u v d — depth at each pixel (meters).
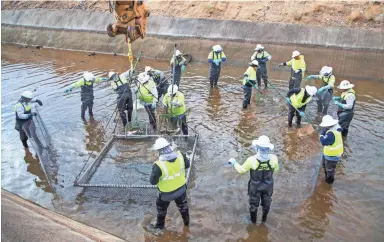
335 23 15.66
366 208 7.07
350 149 9.15
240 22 17.22
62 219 6.50
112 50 19.86
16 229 5.30
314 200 7.36
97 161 8.70
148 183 7.87
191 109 11.94
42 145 9.30
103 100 12.91
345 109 9.34
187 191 7.77
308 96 9.64
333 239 6.33
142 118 11.25
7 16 23.97
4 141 10.28
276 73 15.34
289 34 16.02
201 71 16.11
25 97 9.03
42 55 20.09
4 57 19.83
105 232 6.57
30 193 7.91
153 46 18.59
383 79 13.80
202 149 9.39
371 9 15.26
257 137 9.95
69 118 11.54
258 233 6.52
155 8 19.58
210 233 6.57
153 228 6.71
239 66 16.41
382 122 10.56
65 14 22.20
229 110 11.76
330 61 14.92
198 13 18.42
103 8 21.42
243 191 7.72
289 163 8.65
